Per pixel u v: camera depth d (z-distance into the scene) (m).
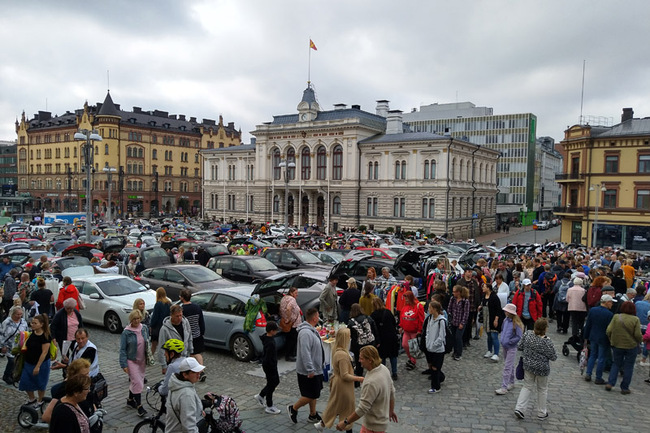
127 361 9.54
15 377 9.12
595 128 52.19
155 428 7.77
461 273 17.97
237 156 79.94
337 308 13.91
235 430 7.25
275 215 75.31
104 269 19.70
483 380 11.59
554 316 18.67
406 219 62.75
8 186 114.31
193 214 111.69
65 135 111.69
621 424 9.12
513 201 108.75
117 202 101.00
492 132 111.00
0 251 25.11
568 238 52.38
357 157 66.44
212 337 13.62
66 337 10.52
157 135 108.69
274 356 9.48
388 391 7.25
